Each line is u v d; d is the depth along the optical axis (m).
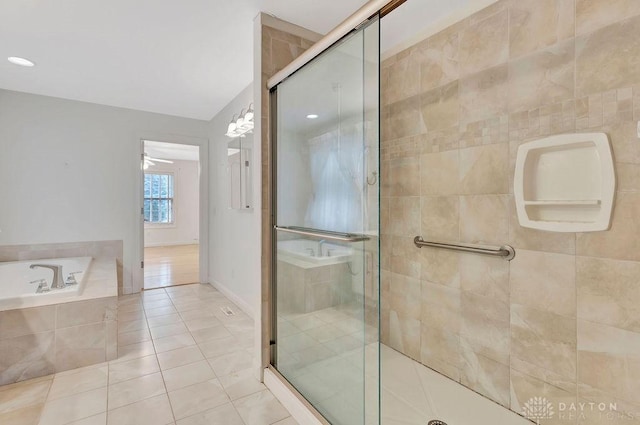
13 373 1.91
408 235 2.18
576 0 1.33
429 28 1.98
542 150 1.43
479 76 1.72
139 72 2.80
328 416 1.56
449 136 1.89
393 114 2.26
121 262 3.80
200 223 4.33
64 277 2.80
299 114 1.80
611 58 1.24
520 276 1.55
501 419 1.54
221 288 3.93
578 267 1.35
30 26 2.08
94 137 3.63
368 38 1.36
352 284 1.48
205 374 2.04
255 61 2.02
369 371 1.38
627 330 1.21
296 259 1.83
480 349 1.74
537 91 1.47
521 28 1.53
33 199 3.33
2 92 3.18
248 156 3.08
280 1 1.83
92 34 2.18
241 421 1.61
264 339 1.98
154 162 7.68
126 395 1.80
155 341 2.52
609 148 1.23
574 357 1.36
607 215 1.23
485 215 1.71
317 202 1.69
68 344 2.07
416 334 2.13
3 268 2.94
